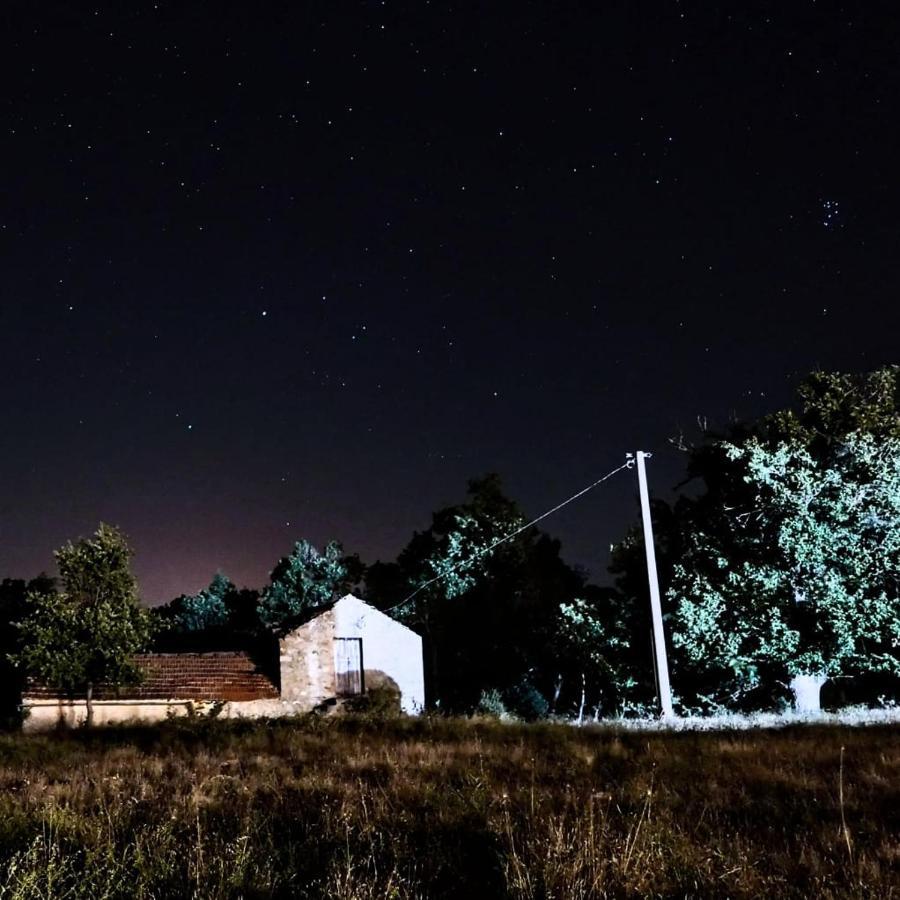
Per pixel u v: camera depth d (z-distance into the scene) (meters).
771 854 6.96
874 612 24.98
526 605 44.47
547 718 29.12
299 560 54.03
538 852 6.86
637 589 31.25
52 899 5.79
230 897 5.97
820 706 29.88
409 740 16.50
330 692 32.59
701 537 28.27
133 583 27.64
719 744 14.46
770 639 25.98
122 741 18.34
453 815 8.64
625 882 6.21
